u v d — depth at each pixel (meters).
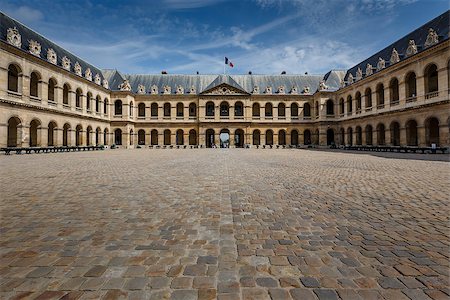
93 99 51.00
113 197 7.66
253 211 6.26
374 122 42.19
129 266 3.64
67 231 4.99
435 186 9.09
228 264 3.70
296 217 5.81
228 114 63.53
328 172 12.90
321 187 9.05
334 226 5.25
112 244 4.40
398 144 40.78
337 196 7.73
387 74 38.81
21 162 18.91
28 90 34.28
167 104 64.50
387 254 4.01
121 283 3.22
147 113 62.78
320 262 3.76
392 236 4.72
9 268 3.59
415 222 5.45
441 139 29.38
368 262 3.76
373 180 10.45
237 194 8.01
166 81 66.81
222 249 4.20
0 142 30.11
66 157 24.78
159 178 11.10
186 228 5.14
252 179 10.77
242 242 4.47
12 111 31.73
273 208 6.50
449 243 4.40
